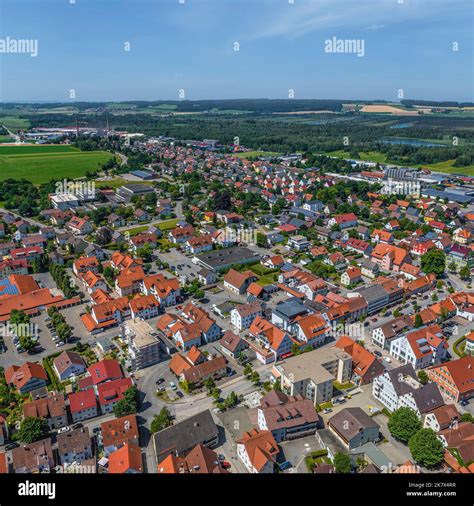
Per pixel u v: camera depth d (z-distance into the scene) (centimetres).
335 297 19662
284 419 12462
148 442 12462
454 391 14050
